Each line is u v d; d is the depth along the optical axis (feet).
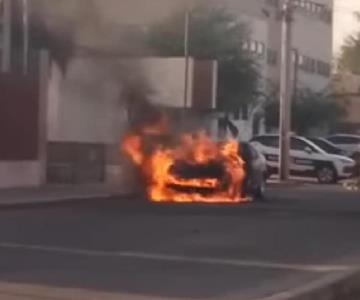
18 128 98.84
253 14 211.82
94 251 56.49
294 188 128.57
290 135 148.97
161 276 47.75
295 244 62.85
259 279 47.47
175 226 71.46
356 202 101.76
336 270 50.78
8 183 97.76
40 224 70.33
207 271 49.93
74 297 40.68
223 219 78.23
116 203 92.07
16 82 98.43
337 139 187.93
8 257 53.21
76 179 106.73
